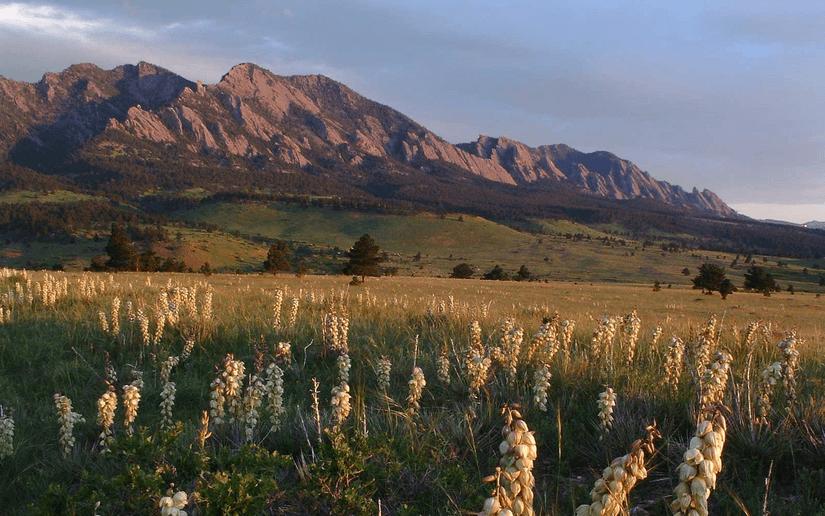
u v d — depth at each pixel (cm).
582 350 959
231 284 3825
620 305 4244
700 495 198
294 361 952
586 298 4997
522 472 203
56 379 892
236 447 542
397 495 431
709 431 203
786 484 469
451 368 842
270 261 6806
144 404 788
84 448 591
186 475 413
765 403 567
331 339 1009
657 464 475
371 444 459
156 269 7381
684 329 1359
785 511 407
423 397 741
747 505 411
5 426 584
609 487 209
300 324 1267
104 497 378
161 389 829
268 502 391
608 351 839
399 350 997
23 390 843
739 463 484
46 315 1372
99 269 7044
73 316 1351
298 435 564
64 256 14625
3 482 538
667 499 419
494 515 193
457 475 439
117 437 529
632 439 525
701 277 6944
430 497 436
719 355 550
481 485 440
